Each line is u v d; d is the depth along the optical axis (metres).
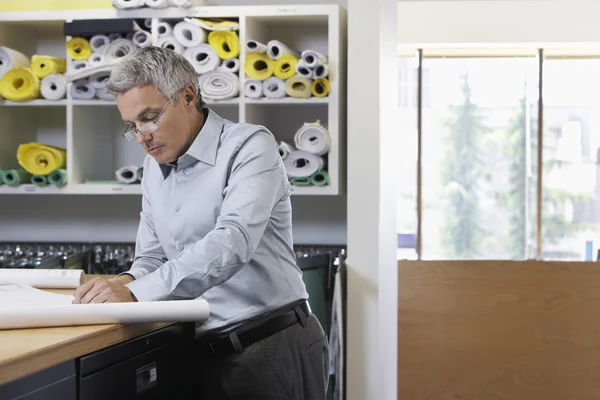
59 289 2.12
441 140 7.21
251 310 1.99
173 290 1.74
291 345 2.04
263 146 1.93
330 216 3.72
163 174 2.06
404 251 7.25
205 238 1.80
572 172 7.17
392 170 3.36
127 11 3.37
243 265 1.83
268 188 1.90
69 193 3.43
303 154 3.29
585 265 4.39
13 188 3.44
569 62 7.09
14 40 3.64
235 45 3.32
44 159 3.45
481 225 7.24
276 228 2.04
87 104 3.40
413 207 7.24
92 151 3.59
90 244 3.67
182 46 3.34
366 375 3.02
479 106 7.17
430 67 7.16
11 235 3.85
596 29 6.52
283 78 3.30
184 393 1.94
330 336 3.13
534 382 4.42
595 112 7.11
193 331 1.98
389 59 3.26
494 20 6.60
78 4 3.49
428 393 4.46
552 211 7.21
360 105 3.03
